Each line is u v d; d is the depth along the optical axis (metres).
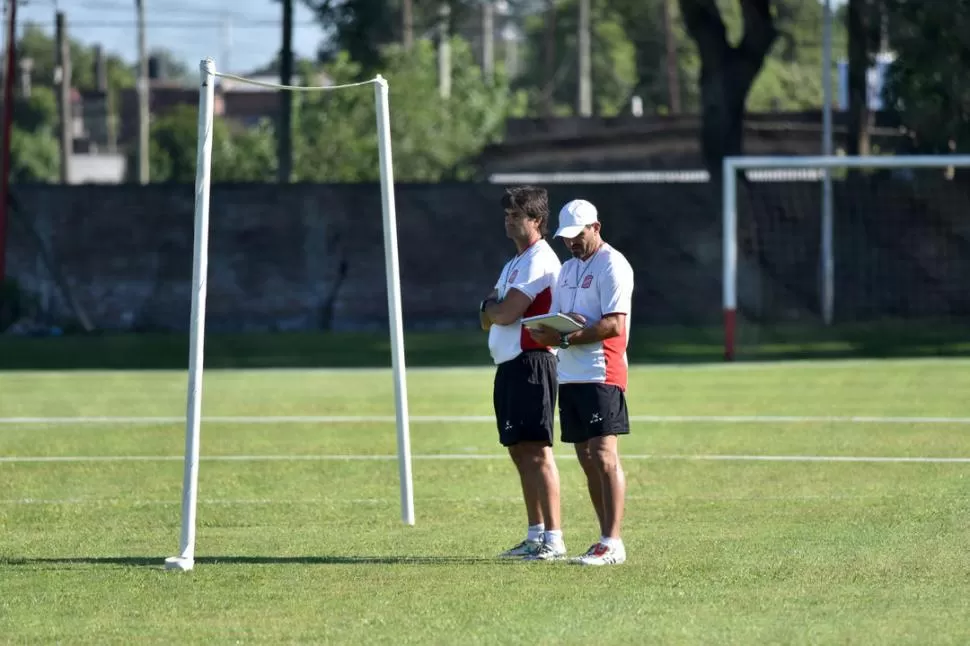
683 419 62.00
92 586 30.53
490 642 25.67
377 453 52.75
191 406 32.16
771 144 156.50
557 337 31.70
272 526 38.19
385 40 145.75
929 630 26.08
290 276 128.50
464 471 48.12
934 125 122.81
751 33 124.69
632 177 167.00
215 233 128.62
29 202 128.62
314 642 25.83
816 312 120.19
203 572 31.89
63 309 128.62
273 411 67.44
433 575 31.36
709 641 25.53
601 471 32.12
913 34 120.75
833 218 119.12
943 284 118.50
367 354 101.31
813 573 30.97
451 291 127.69
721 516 38.75
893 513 38.81
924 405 66.25
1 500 42.97
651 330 119.62
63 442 56.91
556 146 167.12
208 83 31.86
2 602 29.11
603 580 30.59
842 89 186.88
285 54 150.12
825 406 66.31
